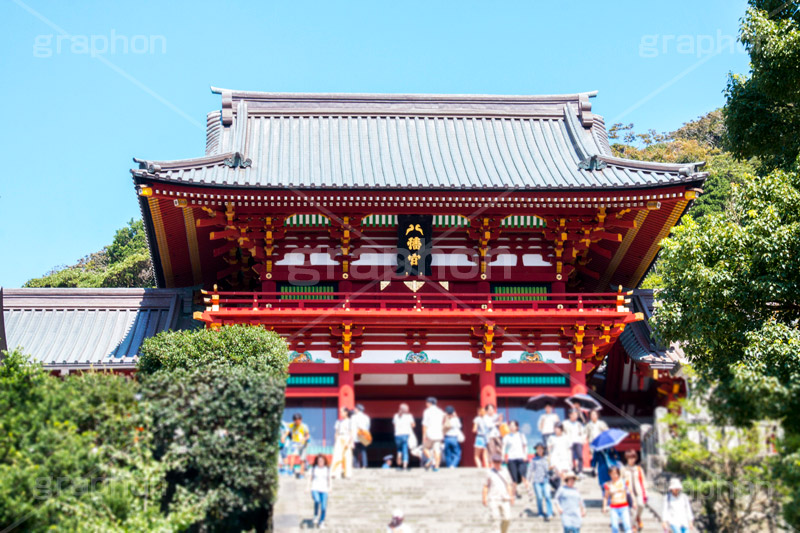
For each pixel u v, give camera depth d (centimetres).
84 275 6306
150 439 1905
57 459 1750
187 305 3108
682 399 2052
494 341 2831
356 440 2309
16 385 1925
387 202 2742
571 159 3075
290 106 3297
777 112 2672
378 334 2823
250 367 2308
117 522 1762
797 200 2283
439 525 1973
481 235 2862
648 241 3062
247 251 2970
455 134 3219
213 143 3130
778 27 2478
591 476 2241
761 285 2259
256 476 1897
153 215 2838
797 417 1892
